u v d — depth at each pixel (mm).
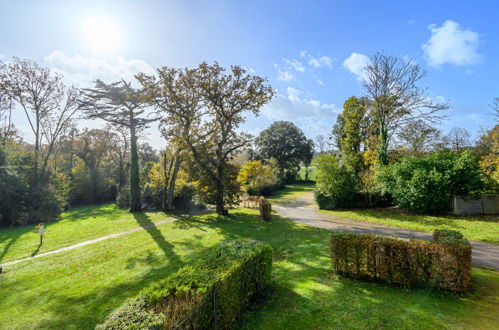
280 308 4680
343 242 6004
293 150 56656
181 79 16859
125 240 12562
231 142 19172
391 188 15695
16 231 16734
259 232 12766
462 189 13719
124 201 28703
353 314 4309
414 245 5223
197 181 22297
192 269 4391
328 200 19734
